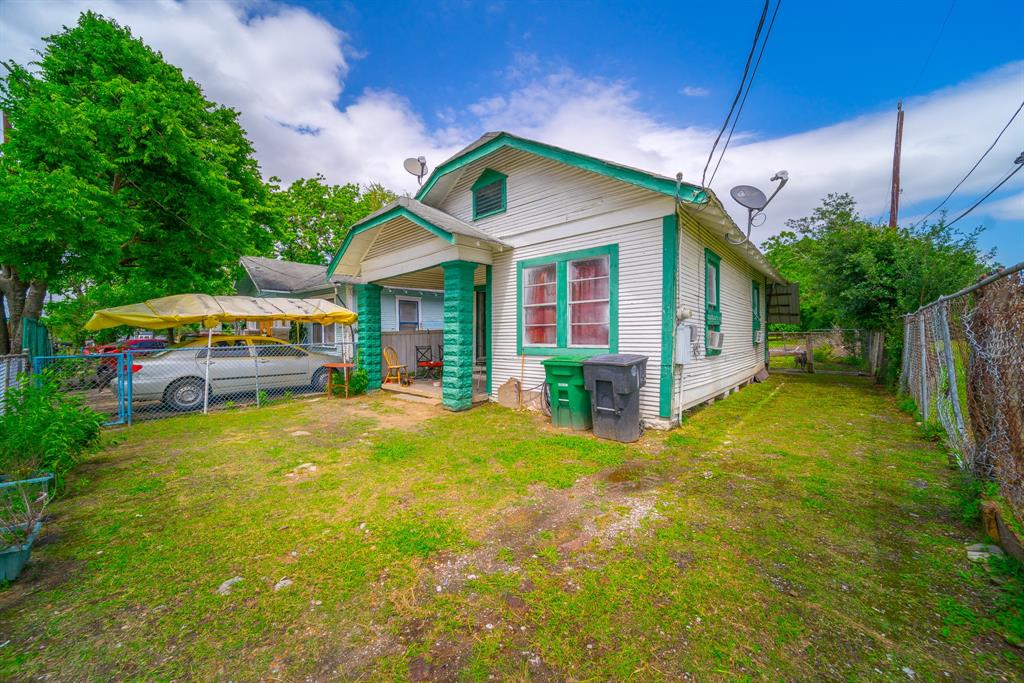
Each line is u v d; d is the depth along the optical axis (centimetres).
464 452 517
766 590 239
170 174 964
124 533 319
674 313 596
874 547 282
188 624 219
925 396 629
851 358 1636
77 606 234
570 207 710
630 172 577
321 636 209
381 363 1098
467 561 274
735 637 202
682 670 182
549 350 746
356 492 396
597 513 343
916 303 969
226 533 319
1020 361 280
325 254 2634
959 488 367
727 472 436
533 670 183
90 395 980
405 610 227
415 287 1190
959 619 209
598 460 477
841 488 386
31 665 190
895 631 204
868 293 1053
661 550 283
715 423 652
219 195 1041
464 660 190
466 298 767
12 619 223
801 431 600
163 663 192
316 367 1041
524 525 324
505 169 807
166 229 1073
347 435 616
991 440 330
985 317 337
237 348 893
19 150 753
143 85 909
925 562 262
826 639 200
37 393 441
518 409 766
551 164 733
